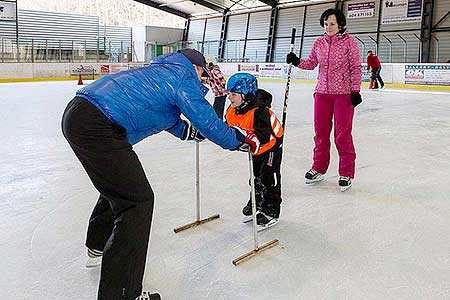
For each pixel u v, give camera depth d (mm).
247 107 2322
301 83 17547
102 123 1503
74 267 2084
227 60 23453
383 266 2111
